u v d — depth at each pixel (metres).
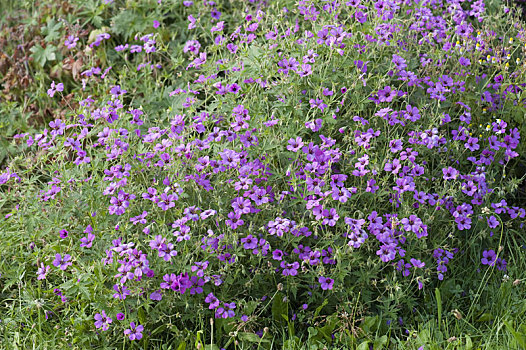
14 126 6.33
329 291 4.21
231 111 5.04
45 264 4.61
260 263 4.30
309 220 4.38
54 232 4.56
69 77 6.62
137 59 6.46
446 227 4.56
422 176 4.74
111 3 6.73
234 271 4.28
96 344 4.16
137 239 4.08
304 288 4.41
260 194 4.34
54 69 6.60
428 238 4.57
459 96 5.18
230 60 5.50
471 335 4.11
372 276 4.18
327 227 4.39
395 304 4.17
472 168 5.01
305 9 5.46
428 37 5.27
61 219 4.57
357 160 4.59
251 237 4.18
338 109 4.66
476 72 5.24
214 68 5.40
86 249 4.38
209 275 4.05
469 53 5.39
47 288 4.60
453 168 4.59
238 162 4.43
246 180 4.34
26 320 4.31
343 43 5.12
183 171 4.48
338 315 4.24
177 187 4.27
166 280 3.99
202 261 4.11
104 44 6.57
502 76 5.21
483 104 5.26
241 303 4.14
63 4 6.98
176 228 4.33
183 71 6.20
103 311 4.06
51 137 5.08
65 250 4.50
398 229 4.36
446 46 5.28
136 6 6.60
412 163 4.46
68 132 6.02
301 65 4.83
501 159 5.09
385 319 4.26
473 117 5.21
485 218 4.72
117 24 6.57
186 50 5.77
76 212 4.52
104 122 5.15
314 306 4.34
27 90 6.68
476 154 5.12
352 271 4.33
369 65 5.14
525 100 5.16
